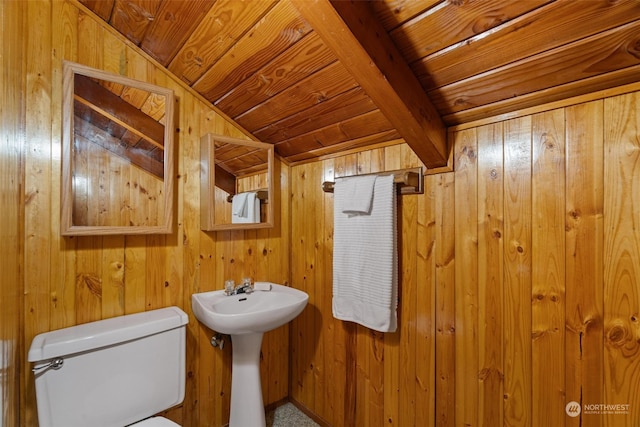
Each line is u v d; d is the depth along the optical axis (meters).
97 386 1.17
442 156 1.24
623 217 0.88
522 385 1.07
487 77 1.01
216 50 1.33
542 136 1.02
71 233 1.24
